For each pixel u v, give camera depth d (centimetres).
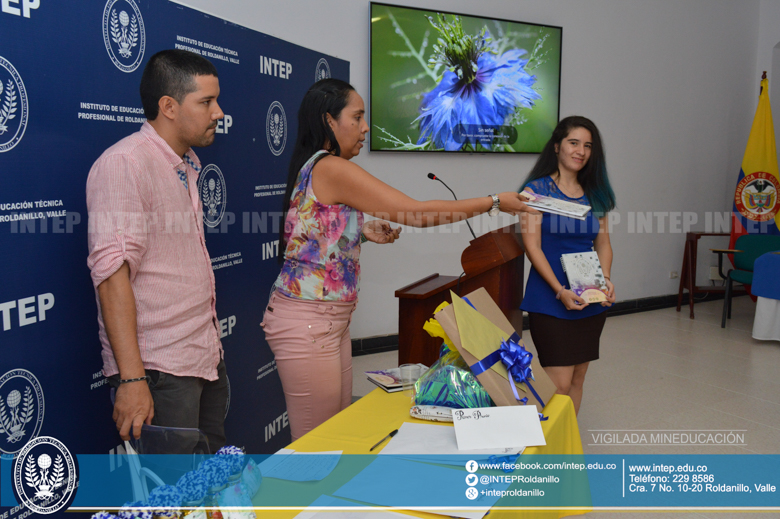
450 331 141
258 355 247
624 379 363
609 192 230
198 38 198
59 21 144
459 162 449
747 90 604
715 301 603
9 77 131
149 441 118
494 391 137
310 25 376
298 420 166
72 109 149
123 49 165
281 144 256
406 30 406
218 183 214
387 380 169
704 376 370
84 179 153
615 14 507
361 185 150
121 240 129
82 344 154
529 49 457
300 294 158
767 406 318
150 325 142
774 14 586
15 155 133
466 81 434
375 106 404
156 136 144
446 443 130
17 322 136
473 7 434
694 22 555
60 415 148
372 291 429
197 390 155
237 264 229
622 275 555
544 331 226
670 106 555
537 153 480
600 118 516
